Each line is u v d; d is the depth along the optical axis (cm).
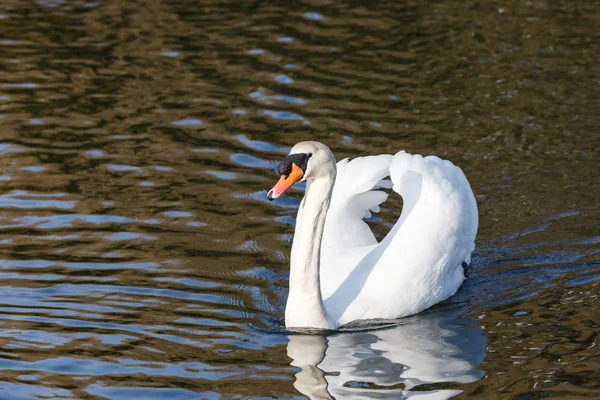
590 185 1521
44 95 1917
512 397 973
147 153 1666
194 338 1119
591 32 2195
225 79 1988
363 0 2475
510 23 2275
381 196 1313
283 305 1216
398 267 1210
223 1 2483
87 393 991
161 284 1252
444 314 1200
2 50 2147
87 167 1609
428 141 1689
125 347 1093
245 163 1627
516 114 1797
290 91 1920
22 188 1529
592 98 1852
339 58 2086
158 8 2431
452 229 1238
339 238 1262
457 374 1027
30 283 1243
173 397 983
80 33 2255
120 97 1909
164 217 1438
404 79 1970
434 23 2289
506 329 1141
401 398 973
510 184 1530
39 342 1099
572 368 1032
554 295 1225
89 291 1229
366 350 1095
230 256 1332
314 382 1012
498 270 1304
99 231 1393
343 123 1772
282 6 2438
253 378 1023
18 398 977
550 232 1390
